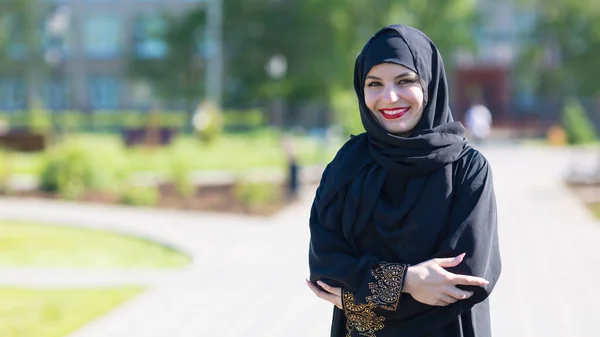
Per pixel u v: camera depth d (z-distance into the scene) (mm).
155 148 27578
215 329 7172
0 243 11969
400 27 2955
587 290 8523
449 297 2781
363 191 2926
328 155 23797
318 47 43000
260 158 27172
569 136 35000
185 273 9734
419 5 42031
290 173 18047
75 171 18141
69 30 52906
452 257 2812
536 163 26672
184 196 17984
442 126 2916
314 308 7918
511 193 18344
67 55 53031
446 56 43000
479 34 48844
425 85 2928
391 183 2902
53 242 12148
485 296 2826
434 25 42156
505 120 46406
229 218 14820
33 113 38938
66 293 8680
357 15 42438
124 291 8797
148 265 10484
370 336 2945
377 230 2916
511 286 8781
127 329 7160
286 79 44812
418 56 2908
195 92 47312
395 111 2912
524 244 11516
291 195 18016
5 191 18016
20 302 8203
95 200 17297
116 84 54375
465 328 2967
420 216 2861
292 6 44250
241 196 17234
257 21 44875
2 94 52031
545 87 45219
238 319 7527
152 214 15234
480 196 2857
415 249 2881
